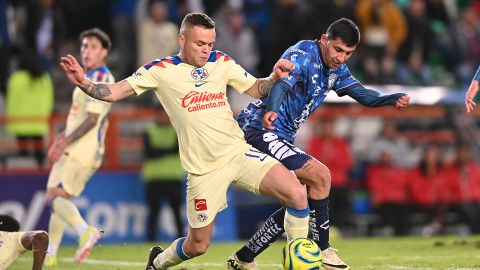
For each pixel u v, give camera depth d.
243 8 67.56
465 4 81.75
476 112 63.28
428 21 74.50
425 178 58.75
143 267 34.47
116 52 67.06
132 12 67.75
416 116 61.84
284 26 63.66
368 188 58.53
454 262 34.53
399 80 69.06
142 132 62.81
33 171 51.50
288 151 27.86
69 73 24.89
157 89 26.39
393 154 58.84
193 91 26.12
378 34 68.00
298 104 28.52
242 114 29.19
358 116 59.03
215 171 26.23
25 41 61.34
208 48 25.91
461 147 59.66
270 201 56.97
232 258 29.03
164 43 60.59
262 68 65.75
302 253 25.55
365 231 57.44
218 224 54.78
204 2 65.38
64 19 63.88
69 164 36.03
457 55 74.31
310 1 66.12
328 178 27.77
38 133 54.22
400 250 42.12
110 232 52.06
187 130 26.19
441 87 70.00
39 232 26.31
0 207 50.44
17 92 55.34
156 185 51.28
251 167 26.31
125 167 53.28
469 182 59.72
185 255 27.06
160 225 53.00
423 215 59.25
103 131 36.75
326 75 28.56
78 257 35.38
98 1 64.19
